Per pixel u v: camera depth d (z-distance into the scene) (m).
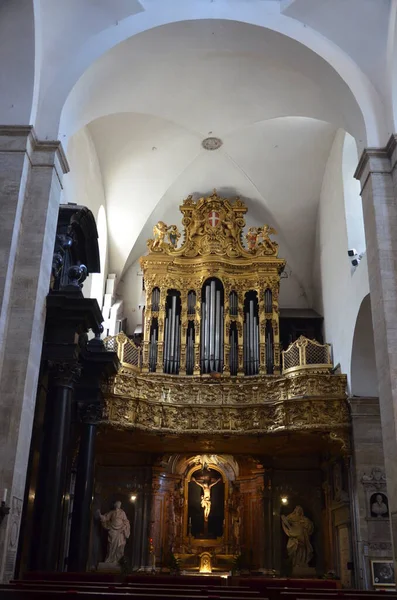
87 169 19.38
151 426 18.77
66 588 7.18
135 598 5.76
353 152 19.16
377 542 16.91
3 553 9.20
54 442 11.99
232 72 14.76
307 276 24.16
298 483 22.03
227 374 20.00
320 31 13.09
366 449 17.75
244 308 21.41
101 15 12.90
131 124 19.53
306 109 15.20
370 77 12.95
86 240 14.43
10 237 10.79
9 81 12.09
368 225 12.34
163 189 22.52
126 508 21.70
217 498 23.44
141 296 24.16
